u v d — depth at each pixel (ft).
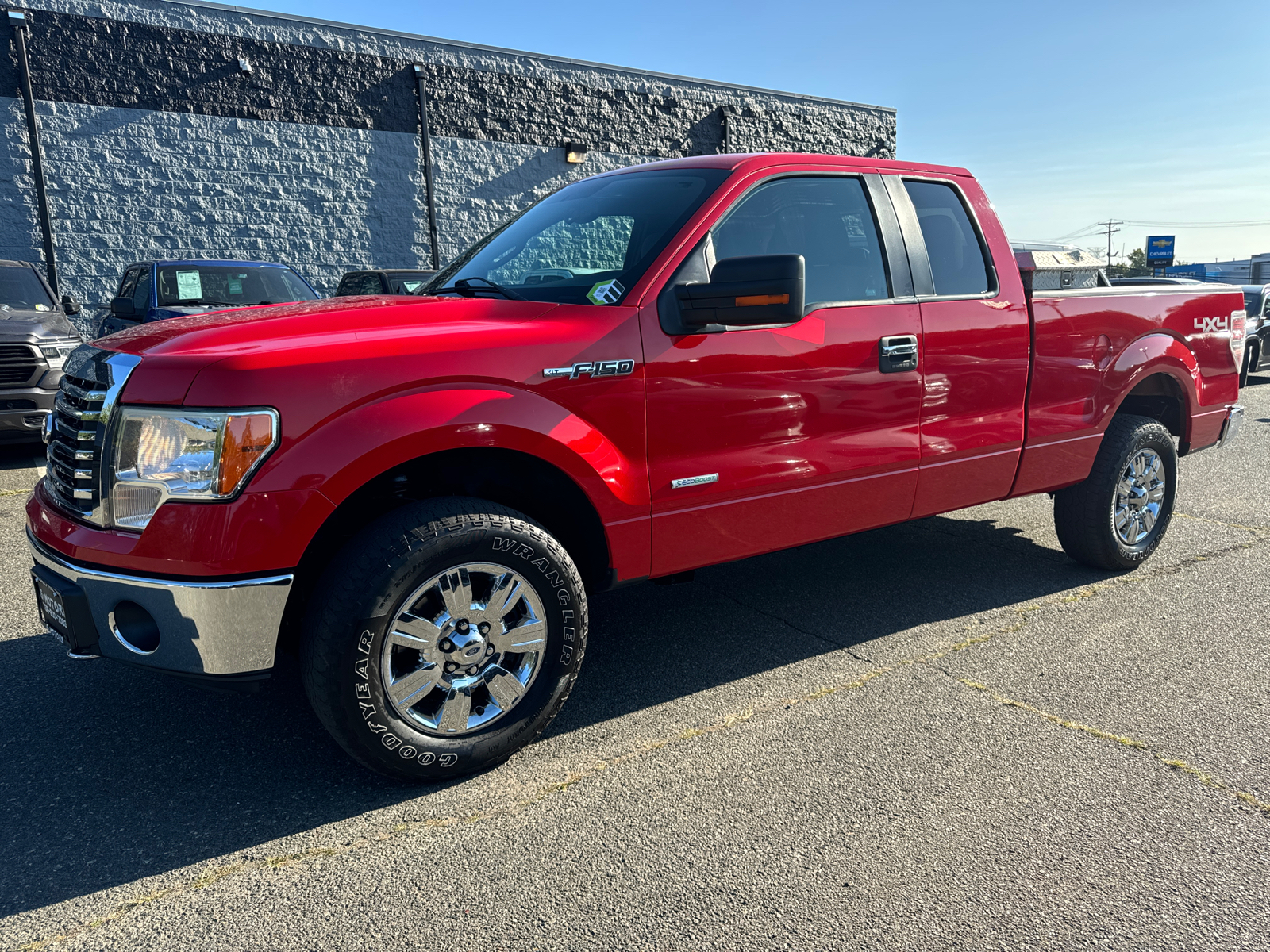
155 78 42.70
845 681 10.97
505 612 8.71
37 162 40.52
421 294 11.39
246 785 8.73
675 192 10.68
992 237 12.63
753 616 13.28
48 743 9.57
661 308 9.57
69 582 8.23
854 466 11.11
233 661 7.72
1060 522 14.60
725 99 59.52
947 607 13.48
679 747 9.41
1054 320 12.93
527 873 7.34
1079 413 13.46
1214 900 6.89
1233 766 8.87
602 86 54.65
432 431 8.06
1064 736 9.49
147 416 7.68
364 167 48.19
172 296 28.68
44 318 25.96
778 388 10.30
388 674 8.13
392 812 8.28
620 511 9.40
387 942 6.56
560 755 9.29
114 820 8.16
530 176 53.11
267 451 7.54
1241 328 16.05
